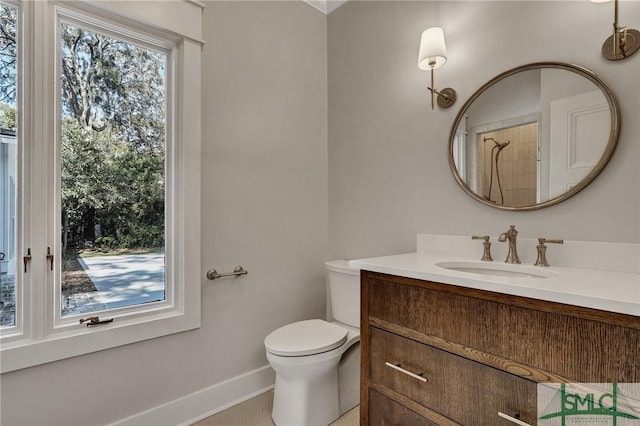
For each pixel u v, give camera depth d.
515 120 1.44
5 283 1.27
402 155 1.89
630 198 1.16
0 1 1.26
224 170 1.82
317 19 2.30
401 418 1.22
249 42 1.93
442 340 1.10
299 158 2.18
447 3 1.69
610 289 0.85
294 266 2.15
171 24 1.61
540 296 0.87
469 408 1.03
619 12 1.19
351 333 1.81
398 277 1.23
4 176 1.27
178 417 1.65
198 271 1.71
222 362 1.82
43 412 1.30
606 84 1.21
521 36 1.42
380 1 2.01
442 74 1.71
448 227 1.68
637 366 0.74
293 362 1.51
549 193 1.33
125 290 1.55
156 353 1.59
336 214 2.28
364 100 2.10
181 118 1.67
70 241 1.40
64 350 1.33
